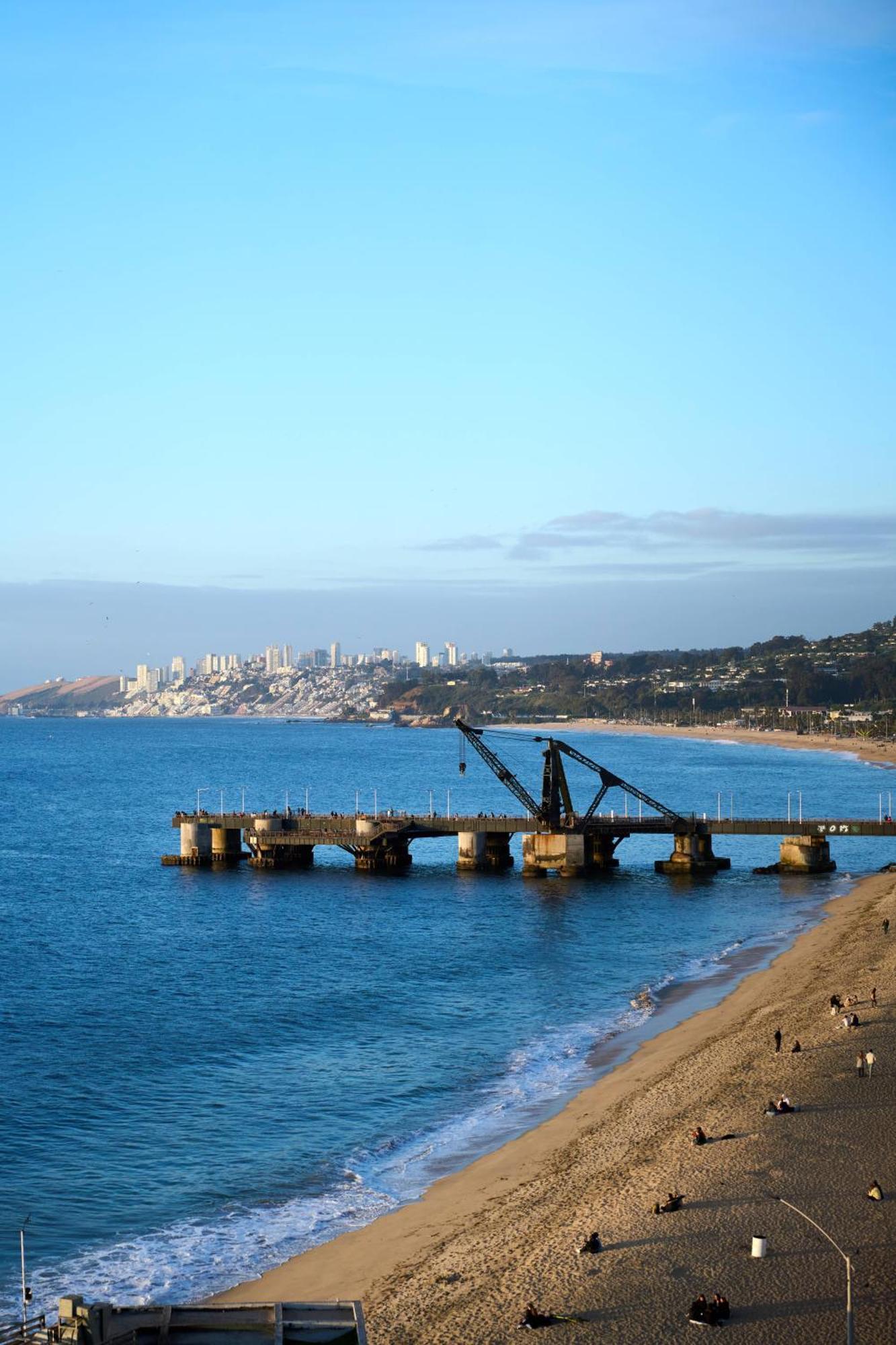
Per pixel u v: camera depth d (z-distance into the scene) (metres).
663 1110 71.50
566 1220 57.28
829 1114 68.19
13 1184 64.44
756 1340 46.69
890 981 96.88
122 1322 44.91
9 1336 46.47
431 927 133.50
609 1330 47.62
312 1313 45.62
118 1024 94.69
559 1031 91.81
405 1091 78.31
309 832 178.88
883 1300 49.09
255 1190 63.78
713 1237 54.56
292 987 106.62
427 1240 56.78
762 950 119.75
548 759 168.38
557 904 147.12
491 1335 47.53
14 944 126.62
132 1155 68.38
